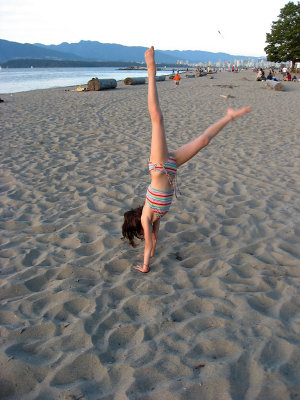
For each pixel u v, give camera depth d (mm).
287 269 3637
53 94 21859
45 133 10062
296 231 4441
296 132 10477
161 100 18234
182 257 3898
